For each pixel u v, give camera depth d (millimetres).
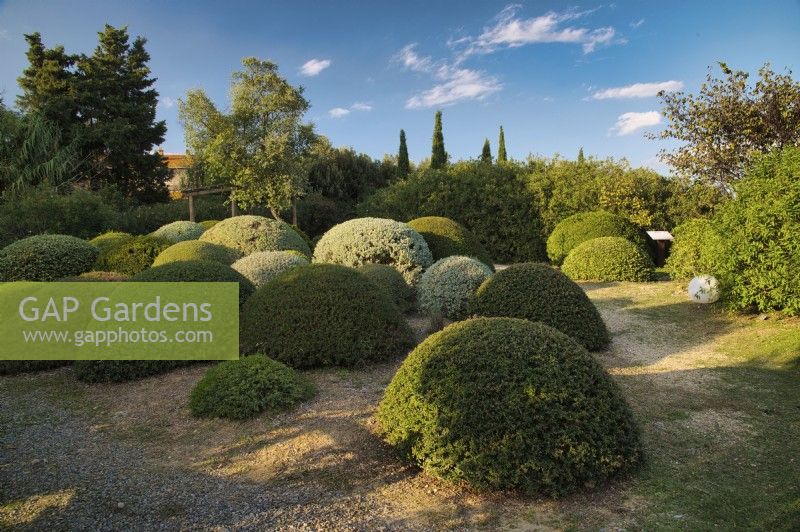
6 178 17203
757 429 3785
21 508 2812
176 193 31141
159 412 4156
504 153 35656
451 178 17422
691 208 14219
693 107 10641
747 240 6531
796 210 6082
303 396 4301
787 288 6258
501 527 2668
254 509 2826
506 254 16844
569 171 16125
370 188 27609
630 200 14773
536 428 2990
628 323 7039
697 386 4719
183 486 3064
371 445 3574
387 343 5285
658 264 14133
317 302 5176
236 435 3729
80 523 2678
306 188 22062
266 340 5047
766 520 2637
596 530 2605
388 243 8375
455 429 3094
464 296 6977
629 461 3125
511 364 3205
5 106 18453
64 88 23031
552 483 2920
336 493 3008
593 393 3164
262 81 20250
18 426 3949
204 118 20594
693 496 2904
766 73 9922
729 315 7082
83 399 4496
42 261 7812
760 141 10172
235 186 18922
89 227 14336
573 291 5832
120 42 25938
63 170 18406
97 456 3447
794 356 5309
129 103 24406
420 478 3186
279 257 7477
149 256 8234
